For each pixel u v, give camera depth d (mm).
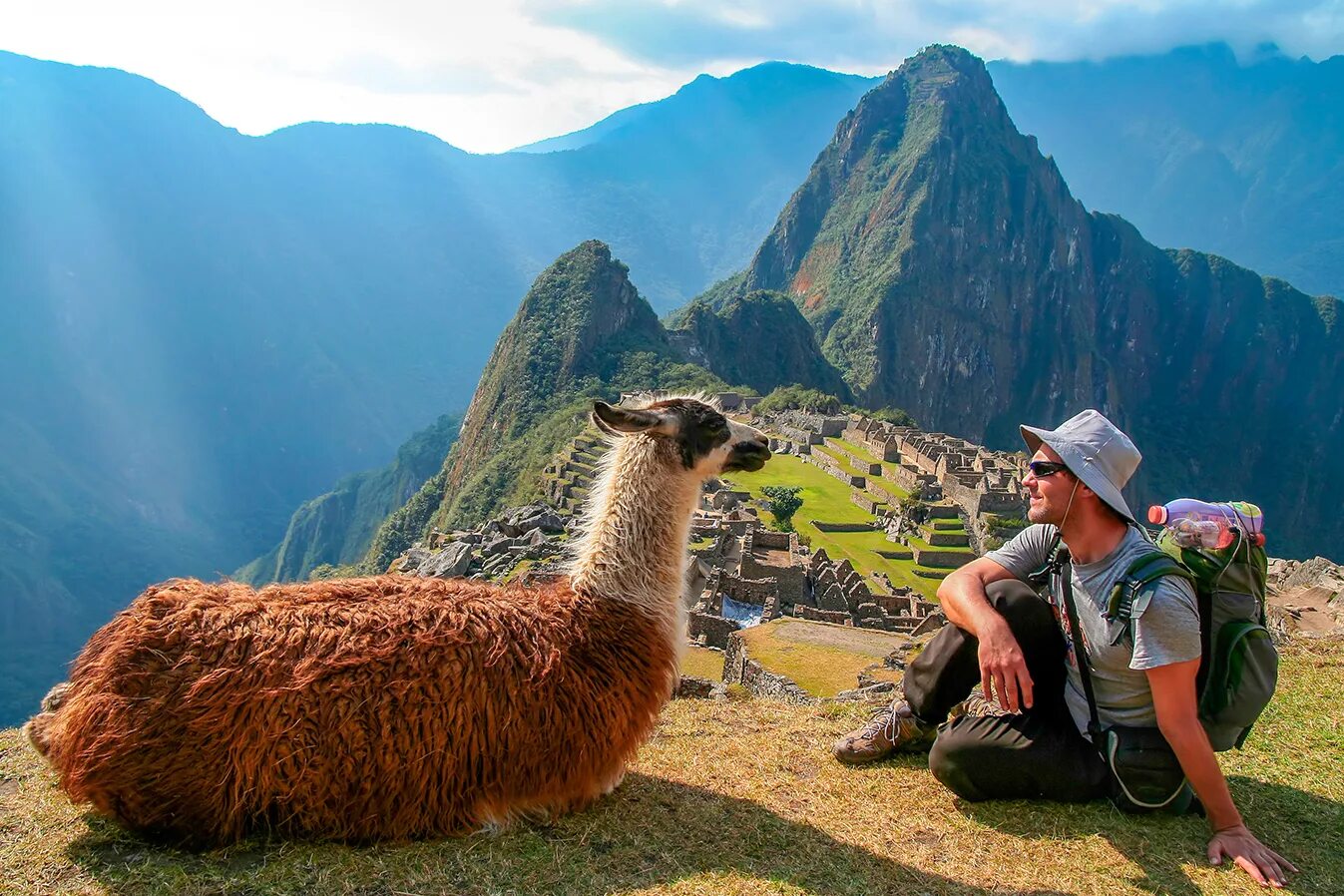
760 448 4922
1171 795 4250
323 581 4535
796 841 4168
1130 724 4277
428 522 109500
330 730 3811
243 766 3754
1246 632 4156
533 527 39375
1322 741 5352
